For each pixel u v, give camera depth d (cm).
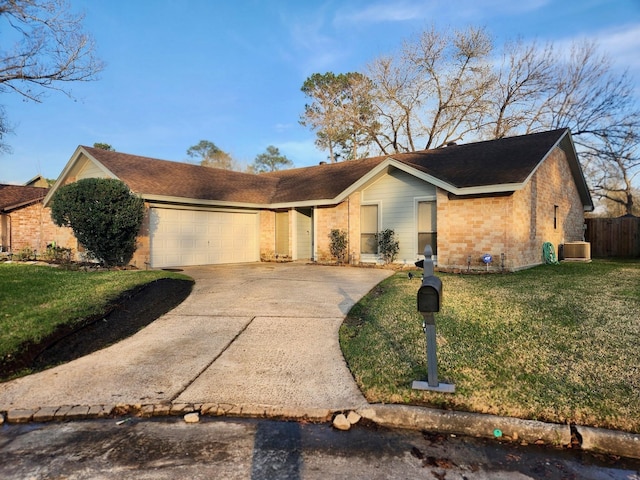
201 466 262
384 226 1338
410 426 318
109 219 1077
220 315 643
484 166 1161
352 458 273
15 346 464
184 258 1367
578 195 1727
